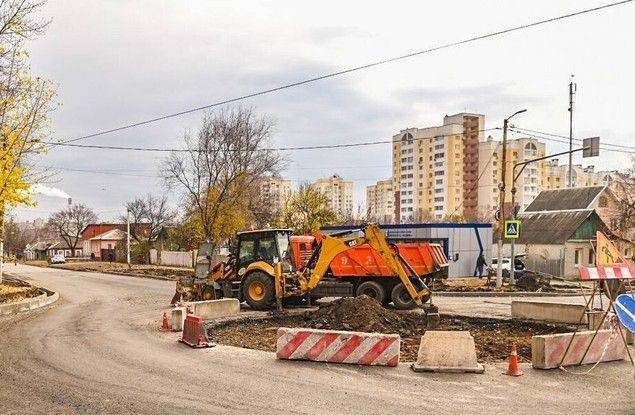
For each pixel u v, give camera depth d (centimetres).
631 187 5416
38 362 1088
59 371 1012
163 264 6200
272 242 2014
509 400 841
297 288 1934
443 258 2109
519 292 2578
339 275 2041
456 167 9594
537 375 991
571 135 5341
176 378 963
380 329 1484
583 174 10719
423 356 1020
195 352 1188
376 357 1056
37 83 2278
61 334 1428
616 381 953
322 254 1864
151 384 923
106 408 792
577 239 4691
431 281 2081
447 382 942
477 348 1279
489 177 9594
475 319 1714
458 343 1020
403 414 771
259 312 1864
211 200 4384
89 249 10344
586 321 1540
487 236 3538
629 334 1273
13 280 3519
